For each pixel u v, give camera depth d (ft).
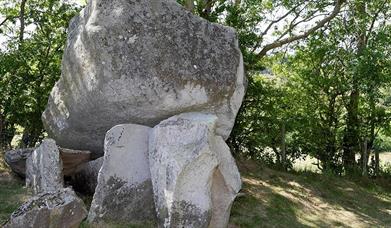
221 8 32.24
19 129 32.86
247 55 31.65
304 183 29.60
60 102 21.25
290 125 34.35
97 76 18.21
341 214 25.04
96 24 18.22
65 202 14.71
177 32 18.98
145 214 17.85
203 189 16.92
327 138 35.60
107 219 17.38
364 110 35.81
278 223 21.61
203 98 19.17
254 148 34.27
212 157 17.19
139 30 18.40
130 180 17.89
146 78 18.31
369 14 36.29
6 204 18.30
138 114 18.92
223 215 18.20
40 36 32.09
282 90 35.35
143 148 18.43
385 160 42.39
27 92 29.78
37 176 19.95
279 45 33.50
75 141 21.43
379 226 23.68
